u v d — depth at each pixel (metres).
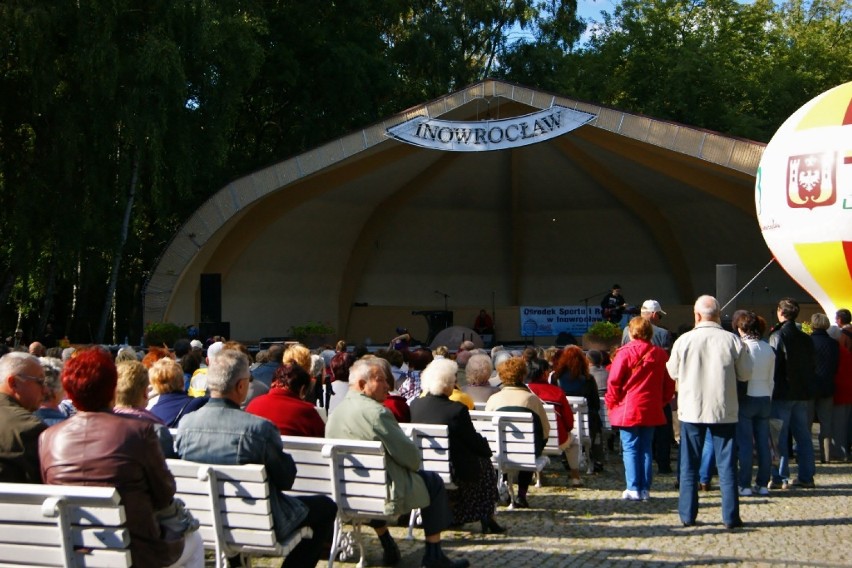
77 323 28.02
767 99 36.81
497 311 29.48
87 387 4.19
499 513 8.12
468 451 6.95
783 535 7.19
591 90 37.41
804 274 15.64
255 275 26.86
